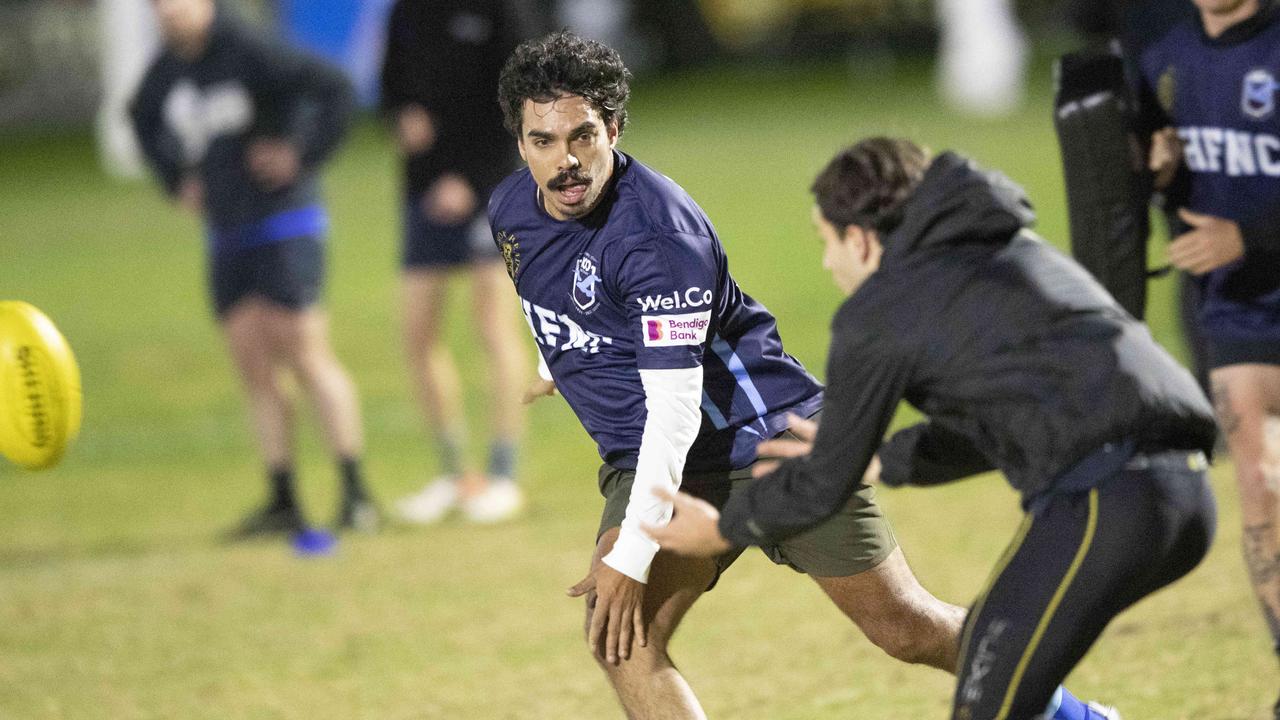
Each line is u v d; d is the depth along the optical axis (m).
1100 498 9.78
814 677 16.20
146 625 19.84
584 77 11.23
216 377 35.94
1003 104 78.50
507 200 12.23
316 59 23.84
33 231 59.06
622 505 12.25
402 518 24.84
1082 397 9.68
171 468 28.94
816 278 41.66
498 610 19.66
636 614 11.62
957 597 18.69
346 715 16.17
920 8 116.31
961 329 9.80
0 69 94.75
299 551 22.89
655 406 11.59
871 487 12.39
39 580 22.20
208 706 16.69
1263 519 14.52
